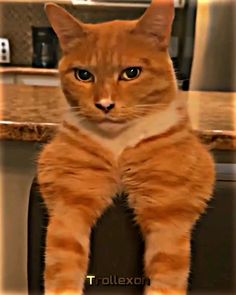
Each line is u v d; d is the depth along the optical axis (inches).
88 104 25.1
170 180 25.0
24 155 31.8
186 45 87.8
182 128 25.8
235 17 86.1
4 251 33.6
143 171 25.1
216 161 29.4
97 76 24.9
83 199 25.7
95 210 26.0
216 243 26.8
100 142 25.4
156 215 25.4
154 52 24.8
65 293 25.5
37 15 105.5
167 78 25.1
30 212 27.3
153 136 25.1
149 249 25.9
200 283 27.4
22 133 30.1
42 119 31.4
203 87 86.9
